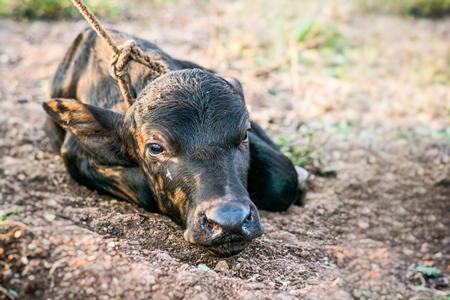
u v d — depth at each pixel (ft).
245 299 5.00
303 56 10.23
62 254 5.06
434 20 13.62
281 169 6.23
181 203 5.20
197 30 11.40
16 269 4.99
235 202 4.95
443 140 7.82
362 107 8.68
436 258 6.26
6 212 5.49
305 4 13.14
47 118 6.86
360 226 6.43
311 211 6.41
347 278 5.74
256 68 9.66
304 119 8.09
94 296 4.90
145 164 5.45
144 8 12.66
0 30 10.52
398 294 5.71
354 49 11.13
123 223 5.62
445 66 10.64
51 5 11.46
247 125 5.33
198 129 5.18
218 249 5.02
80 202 6.00
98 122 5.62
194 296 4.97
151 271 5.05
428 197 6.88
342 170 7.10
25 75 8.82
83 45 6.51
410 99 9.09
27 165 6.53
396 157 7.43
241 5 13.19
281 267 5.51
